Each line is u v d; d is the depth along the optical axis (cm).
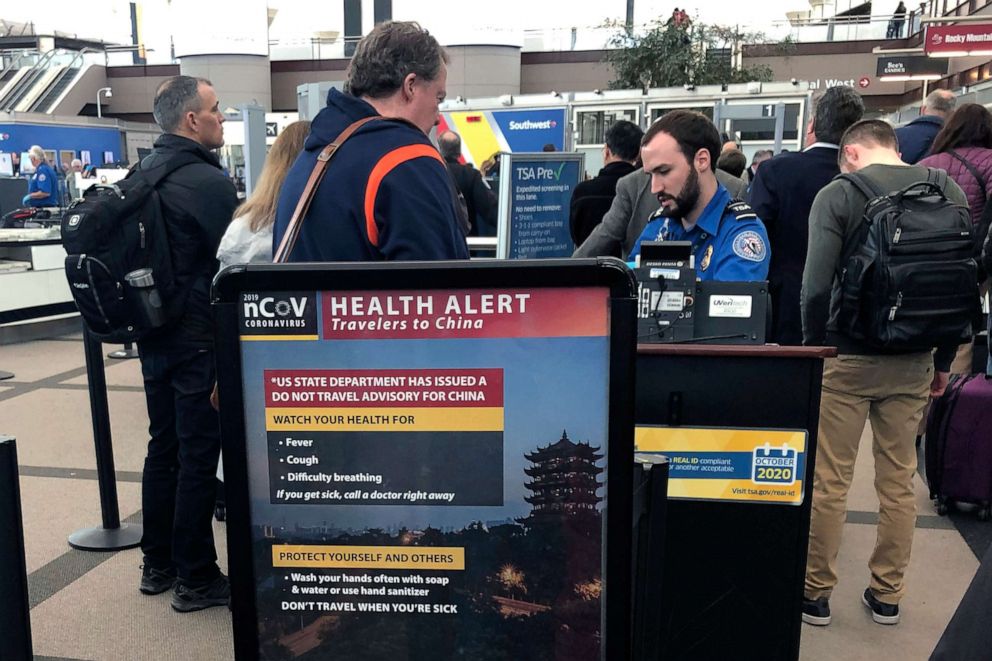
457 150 629
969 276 236
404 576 134
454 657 136
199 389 269
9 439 171
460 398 128
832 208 251
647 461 145
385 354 127
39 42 3478
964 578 306
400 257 158
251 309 127
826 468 265
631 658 139
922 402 263
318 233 164
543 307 124
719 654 212
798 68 2059
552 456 128
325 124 174
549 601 133
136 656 256
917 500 379
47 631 270
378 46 171
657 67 1670
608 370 125
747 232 221
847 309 248
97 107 2662
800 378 196
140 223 254
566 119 1228
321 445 131
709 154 223
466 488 130
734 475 202
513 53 2280
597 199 412
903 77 1504
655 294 200
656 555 146
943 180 255
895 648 261
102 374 330
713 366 197
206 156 275
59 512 367
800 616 209
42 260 773
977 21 1185
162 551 295
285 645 138
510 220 507
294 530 133
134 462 430
